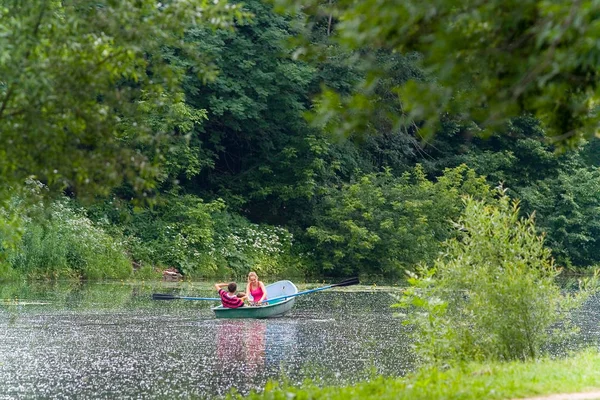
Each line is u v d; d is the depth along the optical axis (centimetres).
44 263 8900
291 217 11862
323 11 2128
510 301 3675
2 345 4516
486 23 1927
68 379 3622
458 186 12500
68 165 2525
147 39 2556
